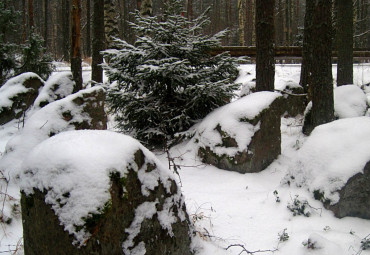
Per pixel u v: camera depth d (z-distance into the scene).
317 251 3.09
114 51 6.21
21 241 3.39
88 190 2.21
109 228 2.28
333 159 4.12
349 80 9.84
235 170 5.37
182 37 6.54
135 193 2.53
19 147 5.11
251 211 4.18
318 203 3.98
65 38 23.48
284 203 4.18
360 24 25.30
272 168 5.66
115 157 2.42
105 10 12.05
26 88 8.31
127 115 6.60
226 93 6.32
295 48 12.45
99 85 6.73
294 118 9.16
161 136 6.54
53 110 5.58
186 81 6.34
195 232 3.25
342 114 7.33
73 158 2.32
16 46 11.33
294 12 31.25
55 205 2.25
